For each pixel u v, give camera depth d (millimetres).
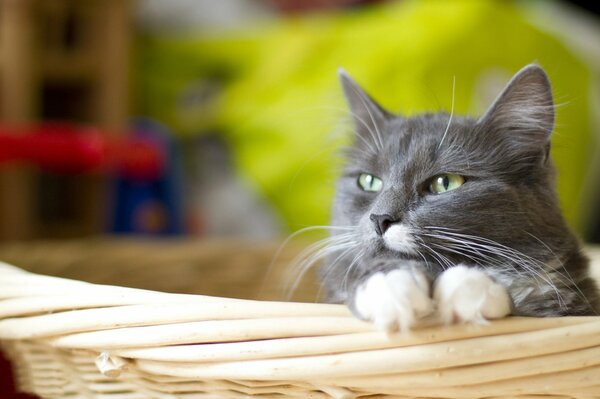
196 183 1262
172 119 1283
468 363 466
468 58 1117
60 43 1186
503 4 1211
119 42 1206
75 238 1196
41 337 544
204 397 523
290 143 1180
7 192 1041
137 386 540
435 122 601
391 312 460
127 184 1126
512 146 572
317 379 481
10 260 795
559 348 462
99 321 511
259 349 481
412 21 1145
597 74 1287
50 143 893
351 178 630
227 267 907
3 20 1054
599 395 476
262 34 1278
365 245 561
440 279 472
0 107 1062
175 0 1353
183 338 492
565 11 1368
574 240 581
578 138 1182
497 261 542
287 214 1174
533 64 565
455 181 565
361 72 1123
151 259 875
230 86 1266
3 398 644
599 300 574
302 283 784
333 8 1353
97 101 1214
